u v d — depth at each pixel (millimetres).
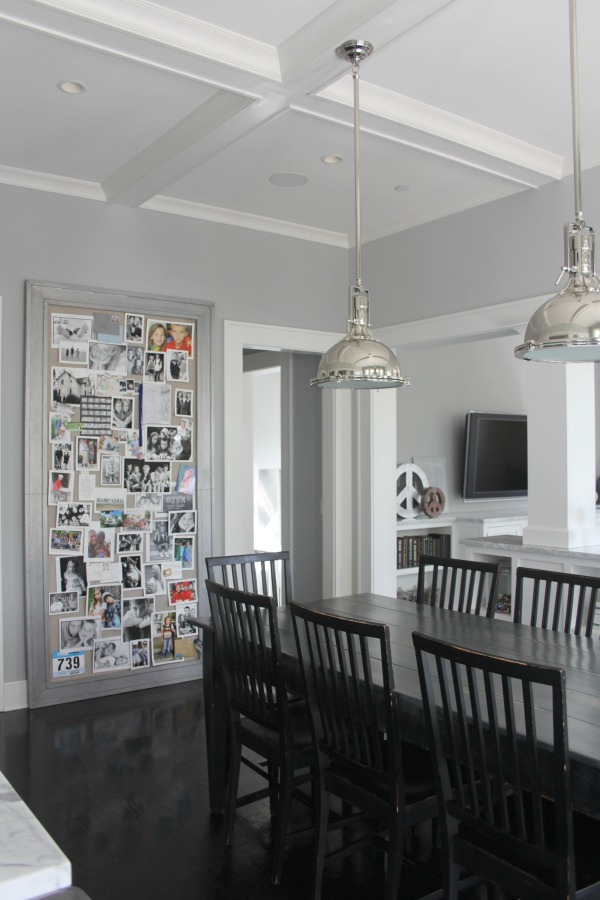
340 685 2217
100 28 2557
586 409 4074
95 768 3305
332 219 4926
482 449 6684
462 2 2529
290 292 5105
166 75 2994
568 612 2877
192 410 4645
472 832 1844
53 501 4160
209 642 2986
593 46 2826
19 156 3857
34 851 927
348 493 5426
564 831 1557
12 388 4055
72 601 4215
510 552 4168
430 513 6242
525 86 3148
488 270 4387
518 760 1653
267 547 8672
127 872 2480
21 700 4086
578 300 2045
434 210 4668
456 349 6766
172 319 4574
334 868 2529
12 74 2980
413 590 6066
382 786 2156
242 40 2797
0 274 4012
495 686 2203
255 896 2357
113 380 4355
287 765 2453
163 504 4523
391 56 2885
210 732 2953
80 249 4254
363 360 2672
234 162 3908
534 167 3848
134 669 4406
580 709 1957
